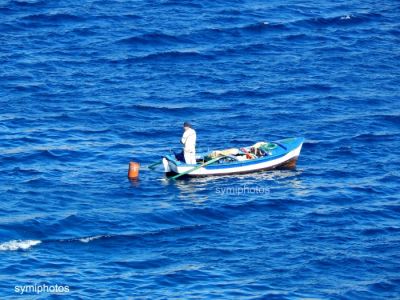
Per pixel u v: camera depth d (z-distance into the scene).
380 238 195.62
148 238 194.50
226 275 181.00
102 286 176.38
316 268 184.00
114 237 194.25
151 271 182.00
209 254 188.25
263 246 191.62
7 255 185.88
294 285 178.50
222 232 197.00
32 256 185.88
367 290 177.75
